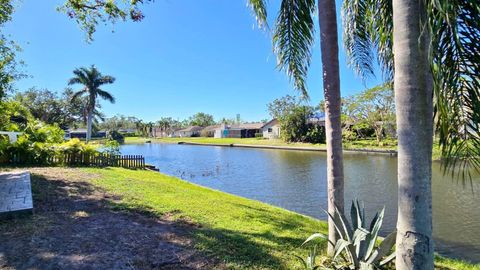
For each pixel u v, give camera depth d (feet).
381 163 67.00
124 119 295.69
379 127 102.32
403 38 7.74
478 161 8.71
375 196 37.86
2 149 37.06
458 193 36.73
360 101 102.94
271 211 23.49
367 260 11.64
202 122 317.63
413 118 7.72
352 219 13.39
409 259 7.84
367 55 16.80
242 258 12.57
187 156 97.76
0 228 13.87
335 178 13.19
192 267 11.51
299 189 43.24
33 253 11.57
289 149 114.21
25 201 17.11
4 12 33.09
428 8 7.01
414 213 7.79
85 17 28.40
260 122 242.17
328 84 13.12
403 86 7.79
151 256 12.12
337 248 11.99
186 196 23.98
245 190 43.39
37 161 39.06
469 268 14.89
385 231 25.20
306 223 20.93
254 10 16.33
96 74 109.50
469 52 7.57
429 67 7.70
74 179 27.61
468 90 7.92
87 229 14.46
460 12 7.63
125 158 45.96
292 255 13.42
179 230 15.37
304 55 16.89
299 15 16.30
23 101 105.81
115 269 10.86
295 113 134.92
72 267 10.76
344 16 16.07
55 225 14.65
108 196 21.45
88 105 111.45
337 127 13.16
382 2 12.80
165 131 283.18
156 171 46.85
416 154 7.74
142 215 17.48
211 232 15.37
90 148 42.83
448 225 26.21
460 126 8.20
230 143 155.74
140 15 28.86
